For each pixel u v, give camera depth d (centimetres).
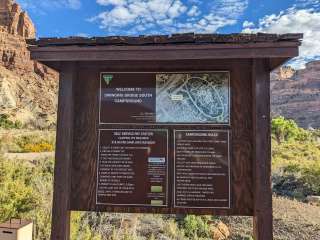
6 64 8506
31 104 7025
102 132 313
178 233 679
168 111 311
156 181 306
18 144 2108
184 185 304
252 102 303
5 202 630
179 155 306
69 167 306
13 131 3209
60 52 294
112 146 312
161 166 307
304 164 1409
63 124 308
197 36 279
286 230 743
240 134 304
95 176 311
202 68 310
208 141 305
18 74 8419
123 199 307
